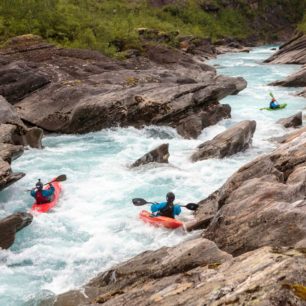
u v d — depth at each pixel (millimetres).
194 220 10906
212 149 15648
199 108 20734
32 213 11750
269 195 9367
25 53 26797
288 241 8086
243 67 42906
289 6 85938
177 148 17625
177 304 5848
